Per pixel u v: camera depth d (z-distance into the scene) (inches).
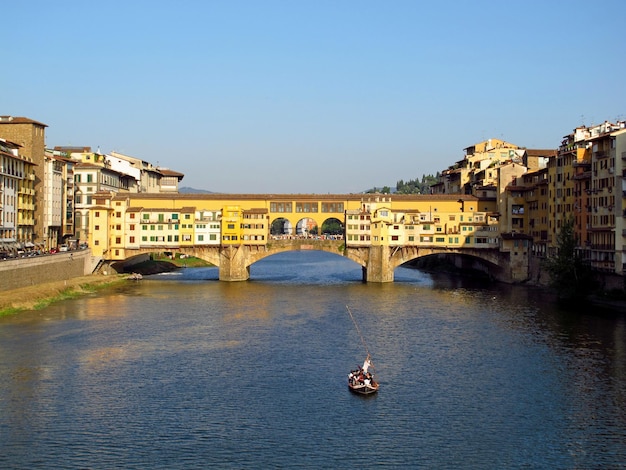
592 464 2020.2
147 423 2279.8
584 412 2415.1
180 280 6131.9
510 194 6250.0
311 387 2674.7
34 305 4266.7
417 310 4409.5
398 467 1990.7
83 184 6879.9
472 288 5629.9
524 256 6067.9
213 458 2030.0
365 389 2581.2
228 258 6156.5
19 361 2972.4
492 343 3400.6
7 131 5743.1
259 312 4303.6
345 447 2116.1
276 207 6579.7
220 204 6520.7
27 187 5620.1
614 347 3292.3
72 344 3292.3
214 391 2610.7
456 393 2610.7
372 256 6146.7
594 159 4682.6
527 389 2657.5
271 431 2228.1
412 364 3019.2
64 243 6505.9
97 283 5487.2
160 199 6476.4
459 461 2033.7
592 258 4719.5
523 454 2080.5
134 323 3855.8
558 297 4923.7
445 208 6550.2
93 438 2154.3
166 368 2908.5
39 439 2140.7
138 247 6190.9
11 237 5270.7
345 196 6569.9
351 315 4215.1
